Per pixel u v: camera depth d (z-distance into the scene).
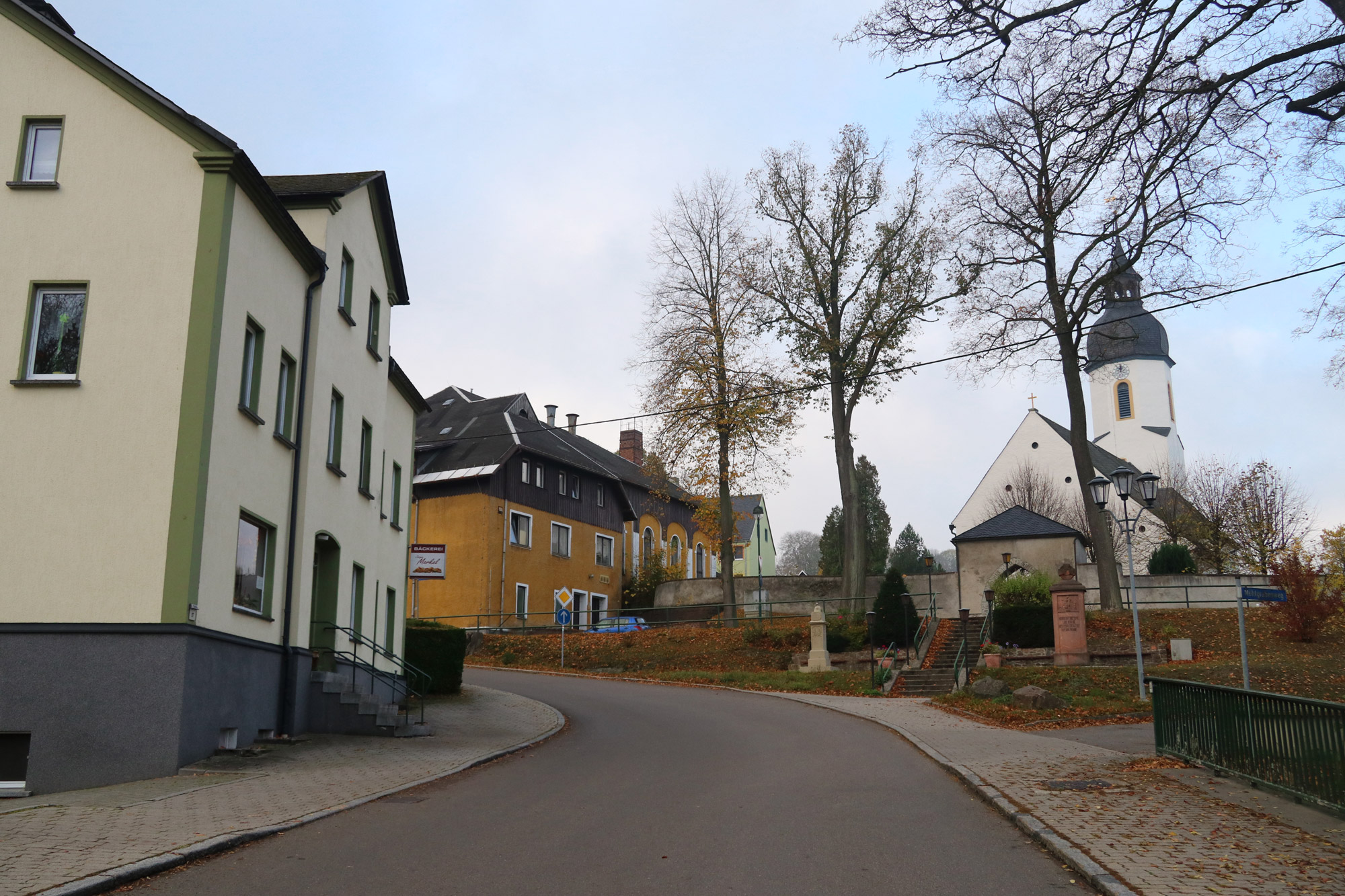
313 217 18.69
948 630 35.59
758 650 35.31
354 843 9.44
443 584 44.19
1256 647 29.61
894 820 10.55
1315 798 10.23
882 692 27.41
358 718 17.70
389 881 8.06
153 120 14.55
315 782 12.74
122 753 13.05
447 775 13.73
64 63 14.72
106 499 13.57
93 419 13.78
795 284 37.66
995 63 11.90
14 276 14.20
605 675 33.84
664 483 41.34
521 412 51.06
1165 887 7.48
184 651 13.27
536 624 46.34
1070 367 34.69
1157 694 14.72
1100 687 25.11
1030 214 29.34
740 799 11.91
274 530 16.56
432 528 45.00
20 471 13.64
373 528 22.27
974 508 66.00
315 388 17.92
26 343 14.02
